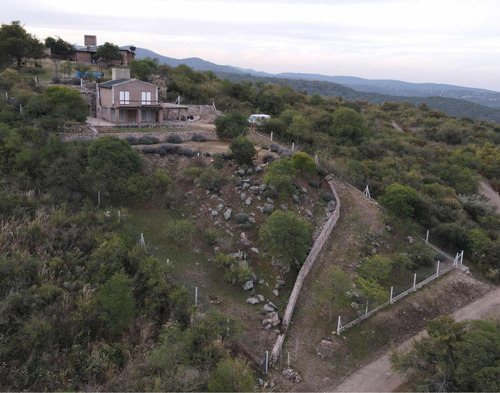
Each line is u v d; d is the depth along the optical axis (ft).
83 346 58.95
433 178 142.41
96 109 150.71
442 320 62.08
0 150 92.12
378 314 75.25
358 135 170.50
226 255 80.07
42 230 75.15
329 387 59.26
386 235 99.60
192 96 191.11
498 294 90.07
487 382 51.11
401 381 61.11
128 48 235.20
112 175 91.71
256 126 155.63
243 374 52.11
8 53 179.83
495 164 178.09
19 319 59.57
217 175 97.91
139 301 67.31
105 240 75.61
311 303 75.51
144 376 54.65
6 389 52.08
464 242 100.94
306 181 109.09
